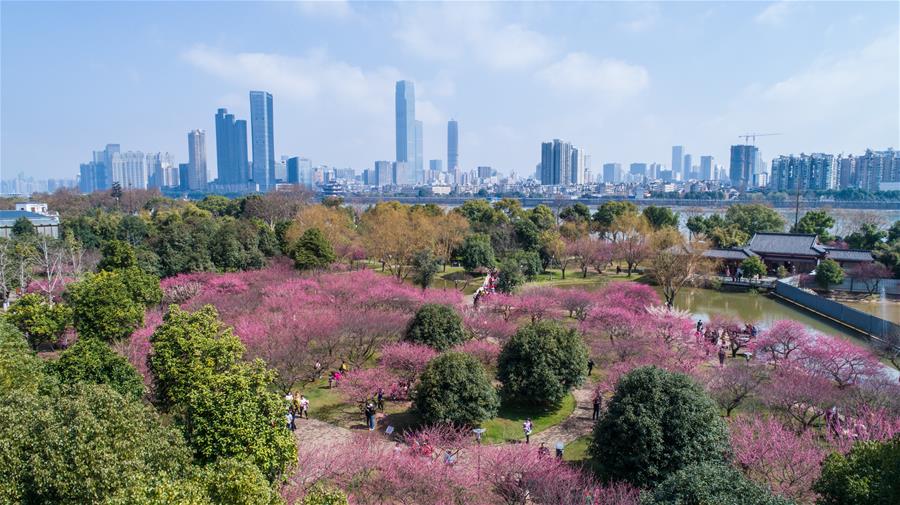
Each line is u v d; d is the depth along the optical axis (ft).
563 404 111.45
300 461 81.35
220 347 94.27
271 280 184.14
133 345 117.29
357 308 148.66
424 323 125.49
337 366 126.31
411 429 97.45
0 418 57.72
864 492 59.11
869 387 99.30
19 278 179.93
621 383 86.02
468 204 354.33
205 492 51.80
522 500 73.10
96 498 52.80
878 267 219.61
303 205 388.57
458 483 74.79
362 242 252.83
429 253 225.15
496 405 98.22
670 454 76.38
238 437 68.39
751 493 57.00
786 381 100.73
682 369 111.65
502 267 196.13
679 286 205.87
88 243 266.57
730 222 319.47
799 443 80.12
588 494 72.95
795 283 226.99
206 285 177.06
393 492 71.97
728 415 99.35
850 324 167.84
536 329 110.42
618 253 258.37
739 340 144.05
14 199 495.82
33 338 135.44
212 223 266.36
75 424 57.41
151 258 198.29
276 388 106.93
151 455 60.23
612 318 138.92
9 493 52.11
